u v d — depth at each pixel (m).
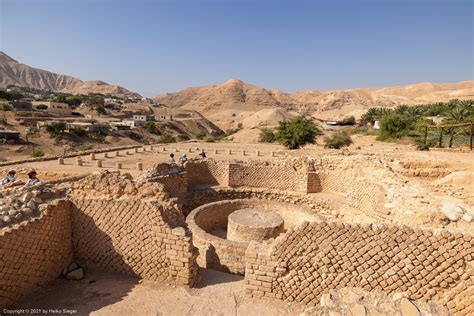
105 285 8.73
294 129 45.12
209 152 41.06
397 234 7.49
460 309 7.22
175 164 19.84
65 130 77.44
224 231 17.91
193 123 139.12
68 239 9.27
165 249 8.75
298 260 8.09
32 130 73.75
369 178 16.73
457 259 7.18
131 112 145.25
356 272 7.84
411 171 17.78
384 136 53.88
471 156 24.88
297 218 18.14
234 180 22.16
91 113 126.94
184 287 8.77
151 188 9.38
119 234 9.03
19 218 7.86
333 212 18.84
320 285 8.05
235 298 8.44
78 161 28.86
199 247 12.12
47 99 156.12
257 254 8.30
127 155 36.72
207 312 7.82
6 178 12.69
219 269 11.62
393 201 13.38
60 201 8.86
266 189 21.73
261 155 38.59
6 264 7.29
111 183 9.34
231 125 168.75
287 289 8.23
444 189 13.92
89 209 9.13
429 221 9.78
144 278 9.09
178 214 9.55
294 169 21.27
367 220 15.88
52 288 8.44
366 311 5.86
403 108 88.62
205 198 20.97
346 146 44.50
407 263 7.51
